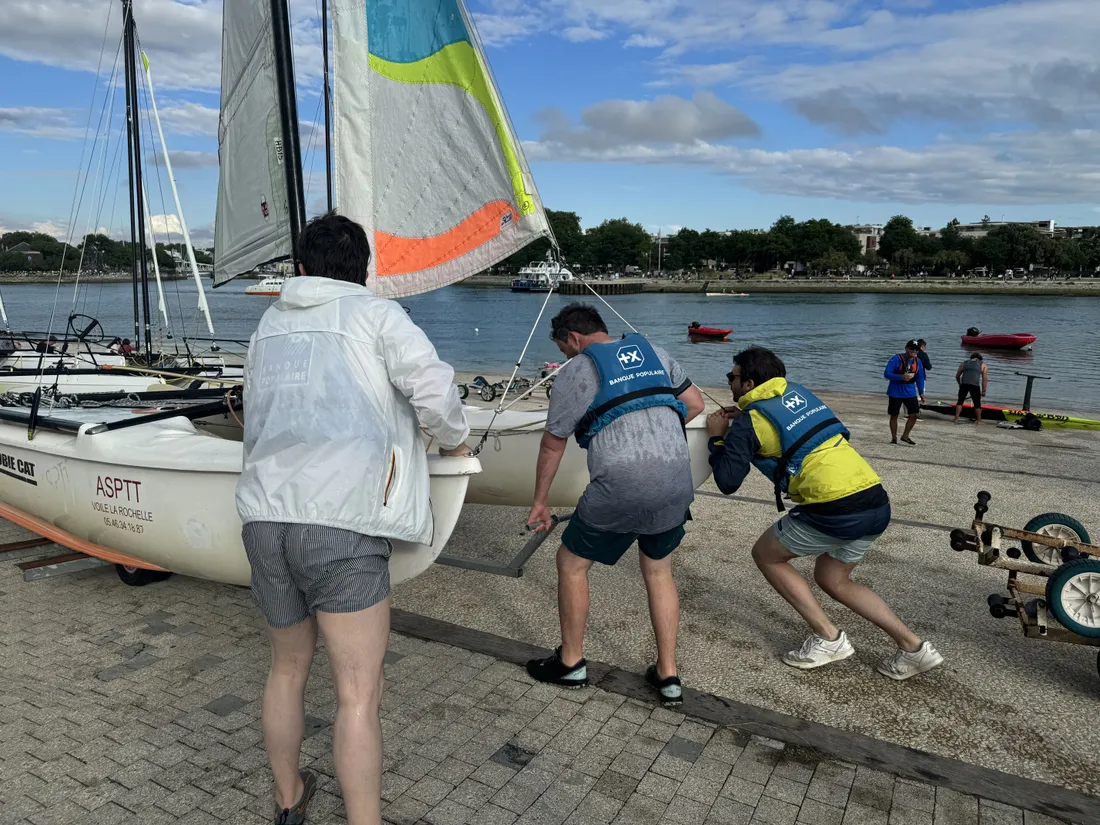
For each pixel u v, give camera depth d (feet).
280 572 6.57
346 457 6.40
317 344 6.70
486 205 15.37
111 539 13.07
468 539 17.80
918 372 31.42
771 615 13.65
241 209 19.06
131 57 36.32
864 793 8.57
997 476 25.04
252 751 9.14
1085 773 9.04
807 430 10.68
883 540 17.85
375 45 14.87
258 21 17.01
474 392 41.68
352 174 15.39
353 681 6.55
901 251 463.01
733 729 9.85
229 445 11.91
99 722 9.75
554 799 8.36
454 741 9.46
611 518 9.78
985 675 11.51
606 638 12.58
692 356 93.35
